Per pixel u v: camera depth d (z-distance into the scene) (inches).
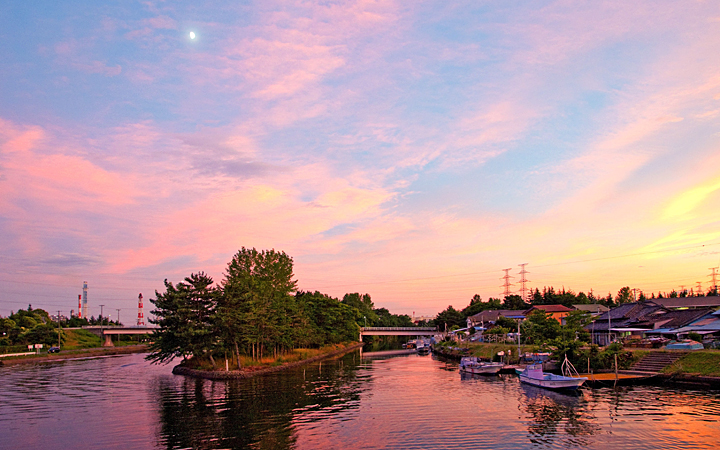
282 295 3730.3
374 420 1477.6
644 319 3491.6
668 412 1514.5
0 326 5610.2
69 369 3452.3
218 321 2728.8
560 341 2431.1
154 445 1231.5
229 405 1760.6
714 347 2374.5
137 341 7765.8
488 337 4320.9
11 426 1465.3
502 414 1549.0
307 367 3346.5
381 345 7234.3
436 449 1160.8
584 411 1561.3
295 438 1268.5
